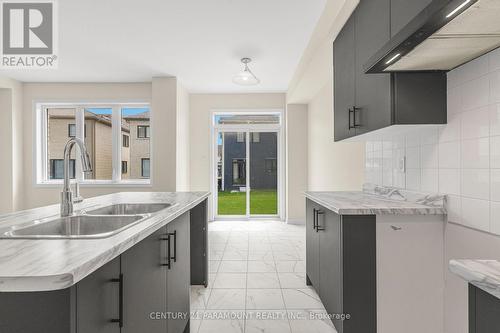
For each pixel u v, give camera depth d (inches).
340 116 94.7
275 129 228.2
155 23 115.0
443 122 63.6
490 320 30.0
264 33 123.3
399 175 83.3
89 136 204.4
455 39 46.3
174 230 62.0
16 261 29.0
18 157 191.3
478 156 55.5
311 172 203.3
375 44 65.5
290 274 116.9
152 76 181.8
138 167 206.1
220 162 231.6
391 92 63.2
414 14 48.7
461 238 60.0
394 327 65.8
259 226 207.6
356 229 65.8
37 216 58.0
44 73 176.4
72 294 27.8
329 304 76.7
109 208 76.4
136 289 42.3
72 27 118.4
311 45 126.3
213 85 200.7
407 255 65.8
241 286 105.3
